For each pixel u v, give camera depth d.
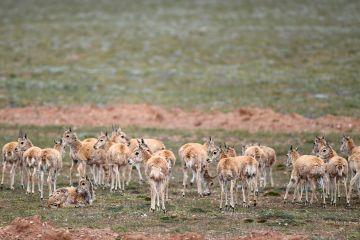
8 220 77.75
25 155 93.81
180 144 136.25
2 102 183.62
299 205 88.06
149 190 98.94
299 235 68.94
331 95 183.62
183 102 186.50
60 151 101.44
